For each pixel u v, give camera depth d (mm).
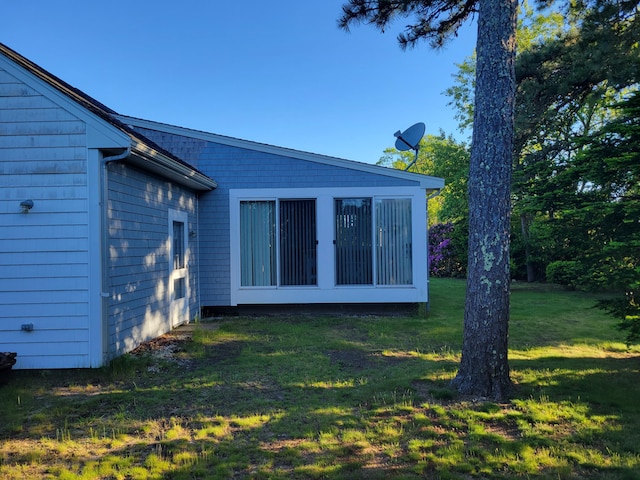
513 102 4238
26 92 5000
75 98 5027
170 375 4926
